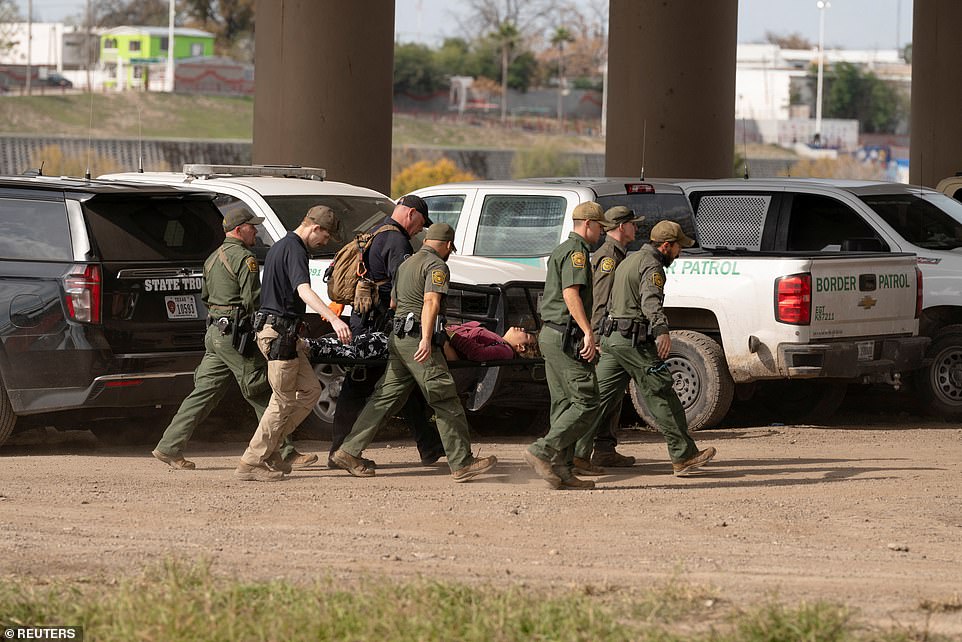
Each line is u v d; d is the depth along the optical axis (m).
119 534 20.52
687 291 33.12
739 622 15.45
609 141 71.62
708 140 69.94
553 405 25.06
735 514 22.64
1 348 27.59
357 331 25.97
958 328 36.31
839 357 32.06
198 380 26.12
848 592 17.62
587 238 24.62
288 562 18.86
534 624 15.14
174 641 14.66
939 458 28.98
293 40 53.41
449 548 19.95
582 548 20.08
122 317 27.72
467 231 35.34
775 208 37.84
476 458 25.73
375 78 54.22
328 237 25.08
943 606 16.84
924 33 74.31
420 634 14.84
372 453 29.00
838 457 29.00
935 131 74.19
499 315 29.17
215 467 26.86
